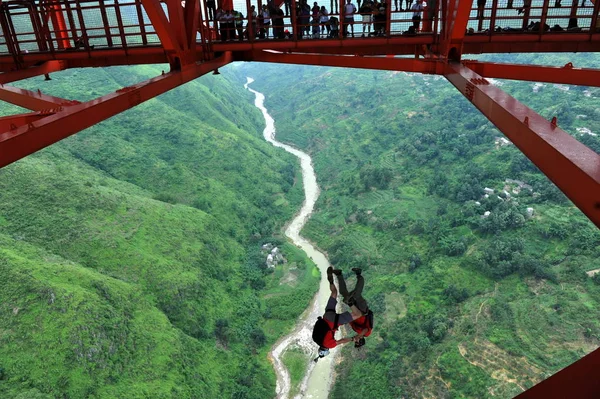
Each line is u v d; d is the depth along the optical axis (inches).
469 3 414.0
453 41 470.3
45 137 311.4
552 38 532.7
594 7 516.7
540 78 467.5
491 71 480.1
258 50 623.8
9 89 468.4
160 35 463.2
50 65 629.3
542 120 261.0
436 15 534.0
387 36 565.9
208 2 625.9
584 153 210.5
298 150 5068.9
